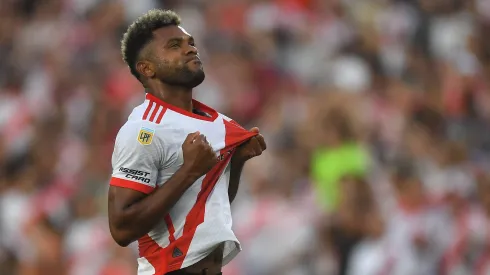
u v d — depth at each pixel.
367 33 47.12
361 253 30.39
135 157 13.77
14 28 54.16
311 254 32.03
